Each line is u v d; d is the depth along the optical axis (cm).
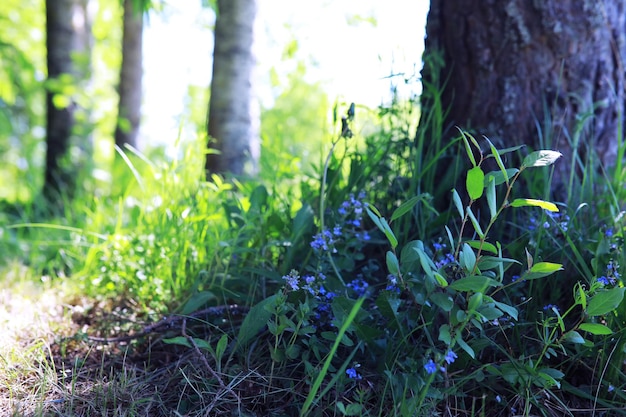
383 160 278
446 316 188
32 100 859
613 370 183
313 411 175
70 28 562
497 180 165
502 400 184
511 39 263
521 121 266
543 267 161
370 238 244
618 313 184
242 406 182
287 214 264
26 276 345
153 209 304
